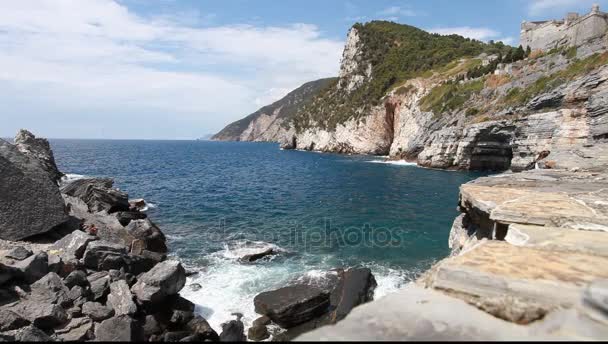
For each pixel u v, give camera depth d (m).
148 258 18.11
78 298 12.26
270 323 13.38
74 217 19.27
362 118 121.12
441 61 126.19
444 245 23.28
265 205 36.81
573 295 3.79
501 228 7.68
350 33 174.62
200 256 20.67
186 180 56.12
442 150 71.12
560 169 16.86
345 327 3.35
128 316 11.40
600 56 51.00
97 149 155.38
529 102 56.44
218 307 14.61
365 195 42.94
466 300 3.93
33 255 12.99
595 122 34.78
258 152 147.62
